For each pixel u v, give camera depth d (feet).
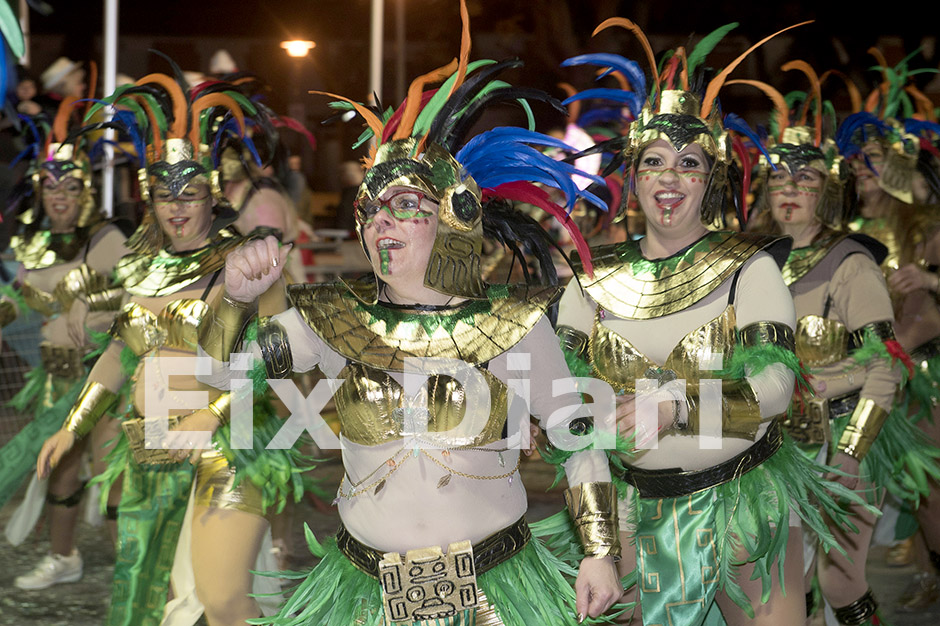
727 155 11.00
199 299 12.86
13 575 18.69
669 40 42.55
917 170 17.72
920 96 20.61
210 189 13.25
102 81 29.14
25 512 18.57
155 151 13.17
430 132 9.16
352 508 9.03
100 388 13.61
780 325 10.44
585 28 42.47
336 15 44.70
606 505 9.20
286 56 44.50
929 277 16.87
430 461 8.73
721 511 10.63
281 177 19.29
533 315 9.02
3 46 8.82
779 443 11.00
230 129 14.37
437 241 8.80
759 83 14.78
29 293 18.71
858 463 13.67
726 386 10.05
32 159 19.45
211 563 11.92
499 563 8.89
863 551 14.25
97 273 18.42
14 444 18.04
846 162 14.60
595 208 26.18
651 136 10.97
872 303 13.92
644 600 10.88
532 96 9.53
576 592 9.09
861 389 14.11
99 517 21.04
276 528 17.03
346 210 31.71
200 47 44.65
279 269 8.95
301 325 9.12
